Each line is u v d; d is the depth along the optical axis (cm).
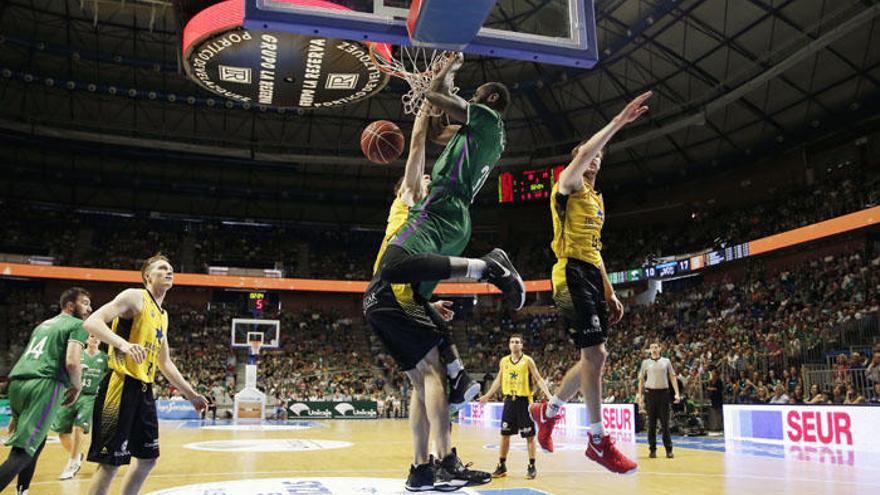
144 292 447
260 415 2316
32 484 698
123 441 418
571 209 400
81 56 2397
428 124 412
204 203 3634
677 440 1434
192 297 3409
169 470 837
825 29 1986
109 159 3266
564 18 404
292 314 3438
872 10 1728
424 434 364
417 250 337
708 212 3075
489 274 333
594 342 388
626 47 2403
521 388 794
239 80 951
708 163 2919
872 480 745
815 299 2167
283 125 3050
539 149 3097
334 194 3619
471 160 359
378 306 355
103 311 411
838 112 2370
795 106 2434
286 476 775
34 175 3284
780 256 2639
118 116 2916
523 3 454
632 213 3409
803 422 1245
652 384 1037
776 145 2672
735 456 1040
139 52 2480
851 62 2147
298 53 864
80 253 3291
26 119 2773
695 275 3022
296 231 3819
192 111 2928
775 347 1933
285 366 3092
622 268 3212
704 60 2319
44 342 529
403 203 420
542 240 3619
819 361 1797
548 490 670
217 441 1376
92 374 776
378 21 361
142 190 3509
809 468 867
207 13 822
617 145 2736
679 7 2109
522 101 2903
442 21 325
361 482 715
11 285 3138
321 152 3175
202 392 2639
